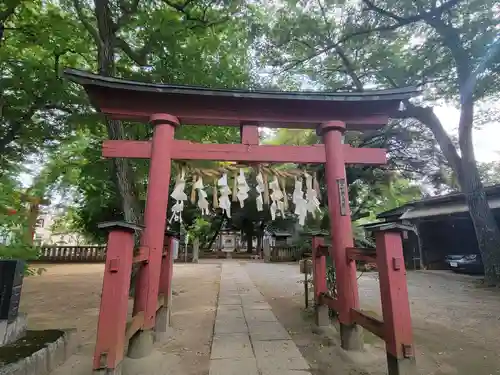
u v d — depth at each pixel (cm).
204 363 324
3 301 309
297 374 294
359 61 1052
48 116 986
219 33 867
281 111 417
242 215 2373
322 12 919
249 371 301
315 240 472
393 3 857
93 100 389
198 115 407
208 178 436
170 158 390
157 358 327
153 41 752
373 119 427
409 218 1389
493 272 902
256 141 416
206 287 853
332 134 415
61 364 319
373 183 1361
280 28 924
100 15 688
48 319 498
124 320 257
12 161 1136
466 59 895
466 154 966
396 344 256
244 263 1778
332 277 508
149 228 359
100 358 238
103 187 1327
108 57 689
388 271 272
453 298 714
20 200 856
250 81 974
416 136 1332
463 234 1437
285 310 563
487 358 342
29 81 820
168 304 438
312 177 445
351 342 352
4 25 824
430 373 304
